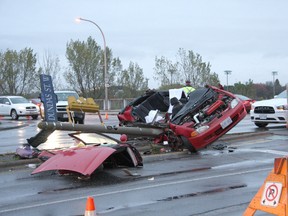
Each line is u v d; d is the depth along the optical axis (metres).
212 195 7.82
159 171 10.17
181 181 9.05
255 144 14.40
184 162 11.39
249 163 10.95
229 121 13.10
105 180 9.29
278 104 18.59
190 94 13.87
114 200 7.66
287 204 4.94
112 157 10.50
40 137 11.98
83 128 11.80
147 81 54.94
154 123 13.57
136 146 13.58
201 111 13.17
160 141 13.74
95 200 7.69
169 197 7.78
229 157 11.98
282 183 5.02
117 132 12.45
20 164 11.41
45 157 11.02
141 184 8.88
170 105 14.58
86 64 53.75
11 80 55.81
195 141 12.62
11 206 7.51
